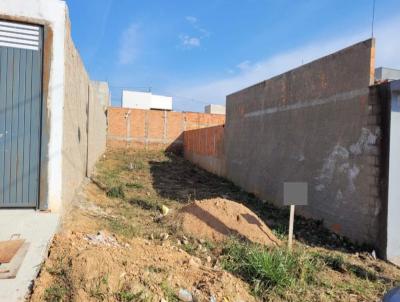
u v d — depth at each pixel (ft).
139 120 81.05
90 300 9.91
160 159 69.92
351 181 21.12
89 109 35.73
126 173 46.83
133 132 80.84
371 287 14.38
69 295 10.14
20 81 16.12
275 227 23.52
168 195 32.86
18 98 16.11
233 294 11.75
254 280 13.14
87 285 10.40
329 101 23.47
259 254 14.65
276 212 28.48
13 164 16.10
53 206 16.43
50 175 16.39
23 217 15.24
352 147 21.09
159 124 82.23
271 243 19.07
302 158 26.71
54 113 16.43
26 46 16.17
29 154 16.28
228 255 15.83
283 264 14.07
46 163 16.34
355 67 20.90
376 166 19.13
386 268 16.79
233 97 42.83
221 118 86.38
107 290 10.37
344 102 21.89
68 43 18.11
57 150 16.49
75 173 23.45
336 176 22.57
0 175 15.98
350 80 21.34
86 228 17.62
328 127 23.53
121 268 11.55
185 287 11.62
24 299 10.05
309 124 25.89
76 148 23.82
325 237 21.95
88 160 35.24
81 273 10.82
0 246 12.17
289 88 28.91
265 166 33.17
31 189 16.33
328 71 23.61
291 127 28.55
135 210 24.98
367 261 17.80
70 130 19.93
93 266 11.14
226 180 44.91
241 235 19.24
